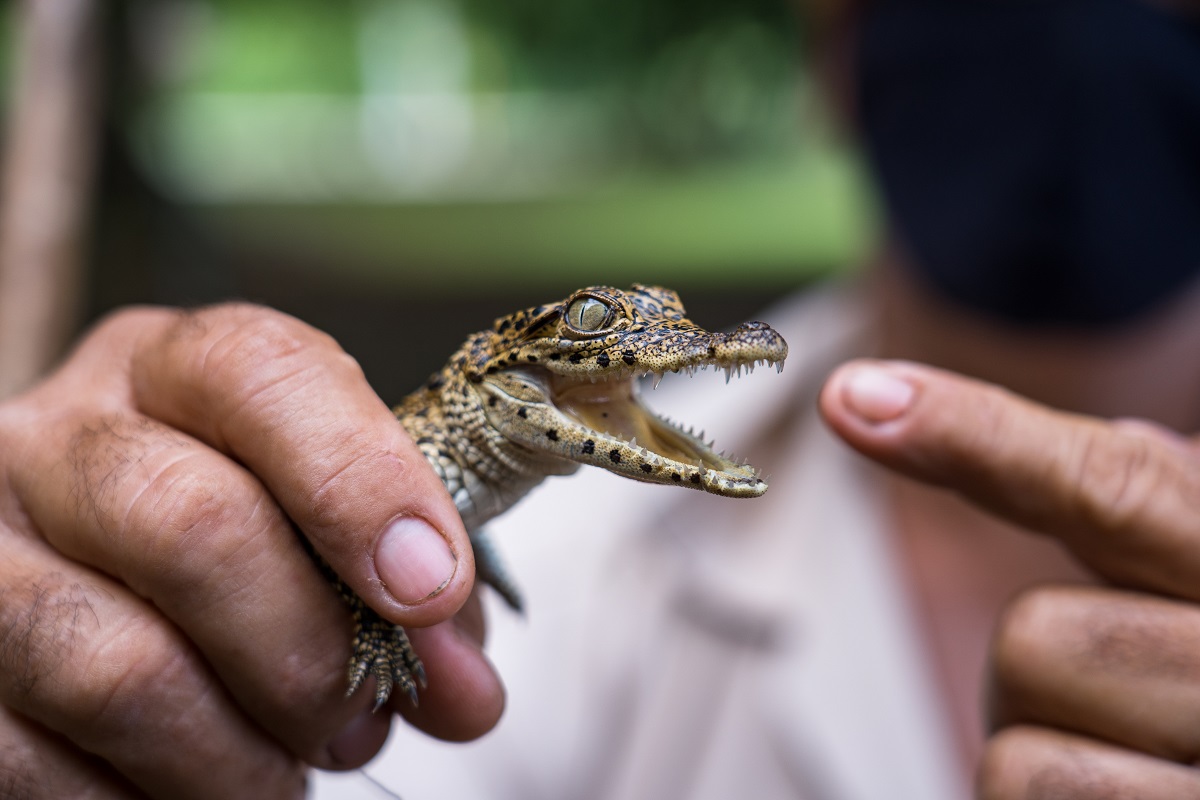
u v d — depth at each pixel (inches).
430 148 185.8
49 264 20.6
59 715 10.6
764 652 17.2
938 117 18.2
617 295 12.1
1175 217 17.5
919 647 17.3
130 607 10.7
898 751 16.2
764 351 11.7
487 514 12.4
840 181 137.3
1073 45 17.1
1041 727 11.8
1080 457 11.3
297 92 204.2
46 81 21.6
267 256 72.1
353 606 10.9
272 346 10.7
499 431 12.0
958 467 11.4
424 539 10.5
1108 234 17.5
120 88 32.3
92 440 10.9
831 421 11.6
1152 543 11.4
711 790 17.0
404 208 119.0
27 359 19.6
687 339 11.8
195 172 71.4
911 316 19.4
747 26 141.9
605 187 153.9
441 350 51.4
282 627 10.7
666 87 157.9
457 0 188.9
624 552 18.2
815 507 17.8
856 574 17.1
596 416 12.3
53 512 10.8
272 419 10.5
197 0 44.8
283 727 10.9
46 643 10.6
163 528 10.4
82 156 21.6
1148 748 11.4
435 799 16.1
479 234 97.3
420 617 10.5
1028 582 17.8
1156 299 17.8
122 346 11.7
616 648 17.9
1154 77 17.1
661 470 11.5
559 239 96.6
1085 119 17.4
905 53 18.2
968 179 18.1
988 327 18.4
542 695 17.5
